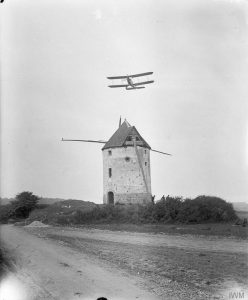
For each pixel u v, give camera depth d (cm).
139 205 3709
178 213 3262
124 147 4250
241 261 1612
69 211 3891
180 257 1728
